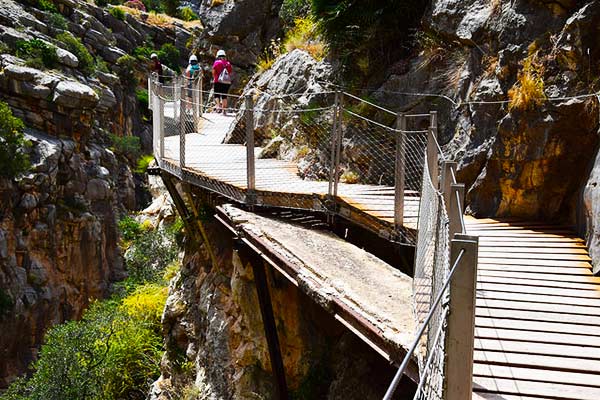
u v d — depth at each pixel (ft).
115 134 140.77
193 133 54.80
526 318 16.26
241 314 29.43
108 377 46.73
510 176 26.03
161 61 175.73
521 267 20.15
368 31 36.52
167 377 37.37
